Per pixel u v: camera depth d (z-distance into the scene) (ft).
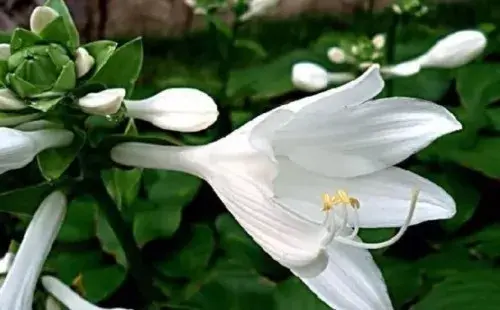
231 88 2.13
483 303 1.46
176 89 1.10
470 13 2.83
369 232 1.65
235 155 1.03
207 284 1.51
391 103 1.04
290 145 1.04
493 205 1.87
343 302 1.04
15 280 1.07
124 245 1.25
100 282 1.59
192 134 1.98
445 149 1.83
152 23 2.85
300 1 2.91
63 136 1.10
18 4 2.28
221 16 2.73
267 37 2.85
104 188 1.18
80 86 1.07
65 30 1.09
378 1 2.93
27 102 1.05
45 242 1.11
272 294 1.48
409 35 2.27
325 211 0.98
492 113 1.93
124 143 1.14
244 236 1.66
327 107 0.99
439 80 2.05
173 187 1.71
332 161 1.05
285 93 2.19
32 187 1.13
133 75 1.11
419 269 1.59
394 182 1.07
